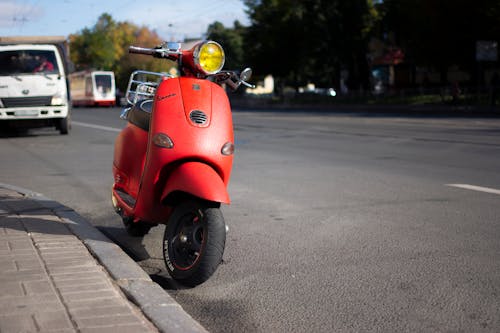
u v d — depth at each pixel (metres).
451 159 11.58
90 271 4.20
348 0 49.81
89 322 3.28
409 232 6.01
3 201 6.88
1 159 12.97
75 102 63.56
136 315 3.40
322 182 9.20
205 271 4.18
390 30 50.78
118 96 60.44
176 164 4.65
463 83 50.78
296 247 5.55
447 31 36.78
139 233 5.98
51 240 5.07
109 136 19.23
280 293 4.33
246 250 5.48
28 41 22.77
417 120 24.33
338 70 55.84
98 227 6.50
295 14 52.16
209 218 4.25
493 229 6.07
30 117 18.34
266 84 106.69
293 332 3.63
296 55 57.56
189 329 3.25
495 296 4.17
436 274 4.68
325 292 4.32
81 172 10.83
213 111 4.73
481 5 34.50
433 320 3.77
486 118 24.86
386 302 4.10
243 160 12.19
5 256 4.56
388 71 54.50
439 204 7.34
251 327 3.72
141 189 4.80
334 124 23.12
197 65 4.78
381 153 12.88
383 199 7.74
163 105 4.70
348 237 5.87
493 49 32.62
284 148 14.47
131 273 4.17
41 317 3.33
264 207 7.39
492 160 11.31
